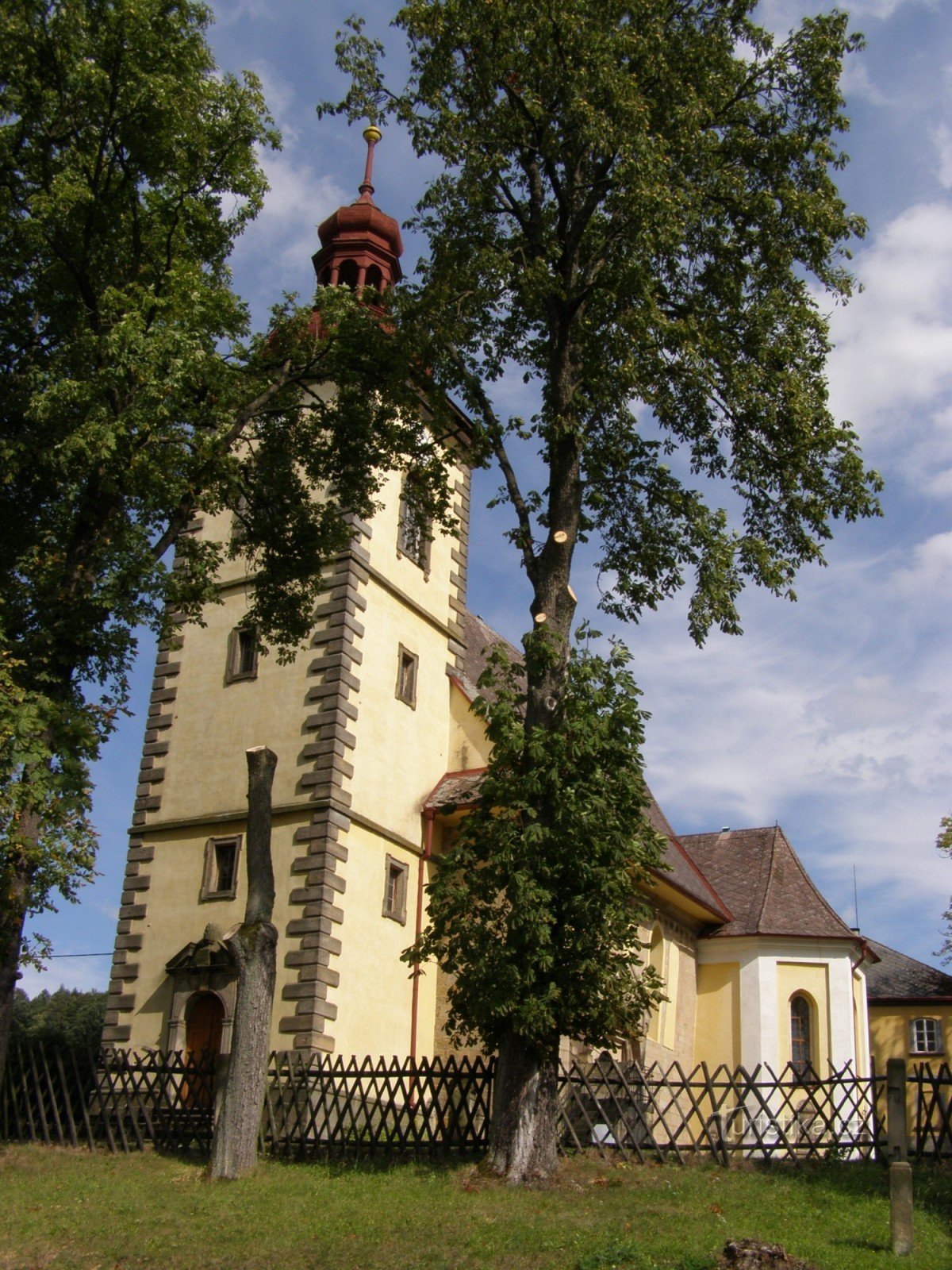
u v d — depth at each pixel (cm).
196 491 1894
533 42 1700
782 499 1881
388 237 3044
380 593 2620
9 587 1828
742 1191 1395
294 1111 1712
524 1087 1477
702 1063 1656
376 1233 1225
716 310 1886
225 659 2595
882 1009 4156
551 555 1734
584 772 1521
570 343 1827
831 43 1828
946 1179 1435
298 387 2102
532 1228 1218
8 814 1581
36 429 1883
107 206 1936
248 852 1662
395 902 2472
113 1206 1346
